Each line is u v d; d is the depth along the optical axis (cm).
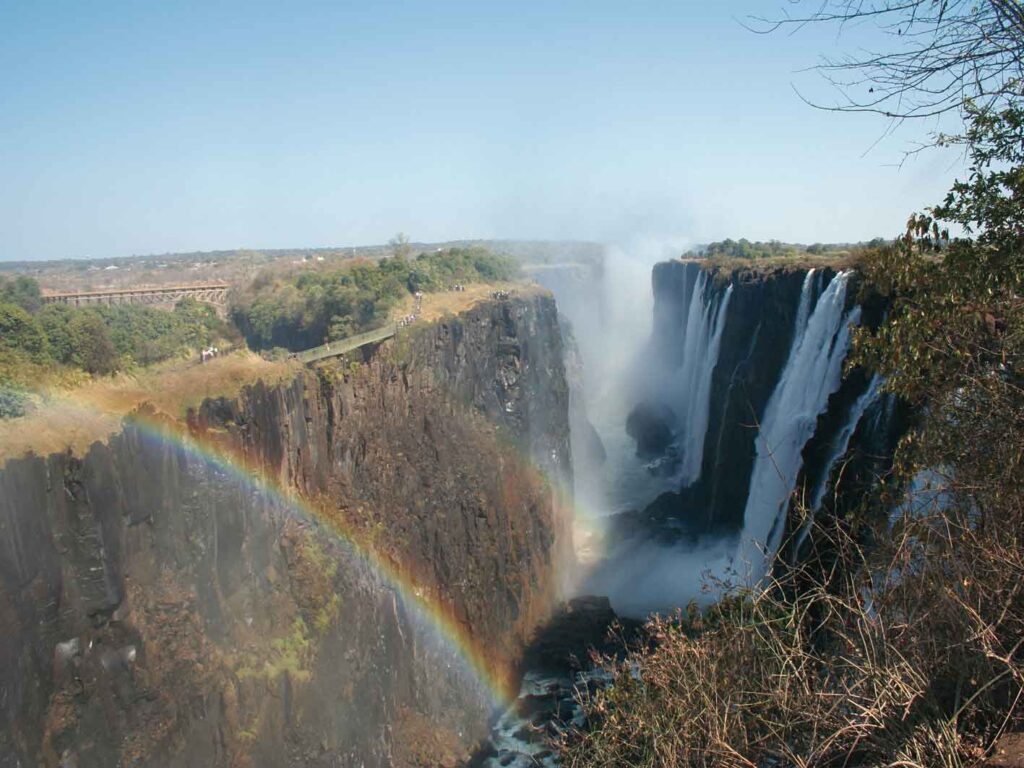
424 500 4284
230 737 2467
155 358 3431
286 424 3297
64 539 2072
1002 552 1034
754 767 1030
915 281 1429
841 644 1210
